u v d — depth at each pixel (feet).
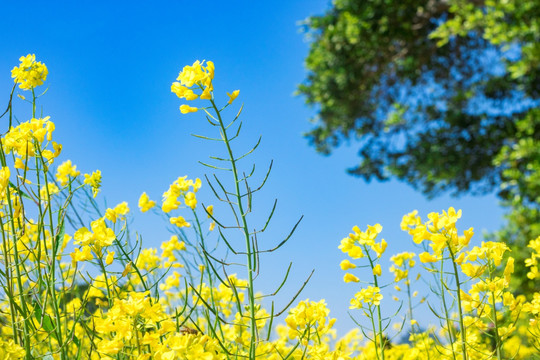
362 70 30.22
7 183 4.95
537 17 21.58
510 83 28.55
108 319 4.54
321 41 30.42
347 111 31.94
